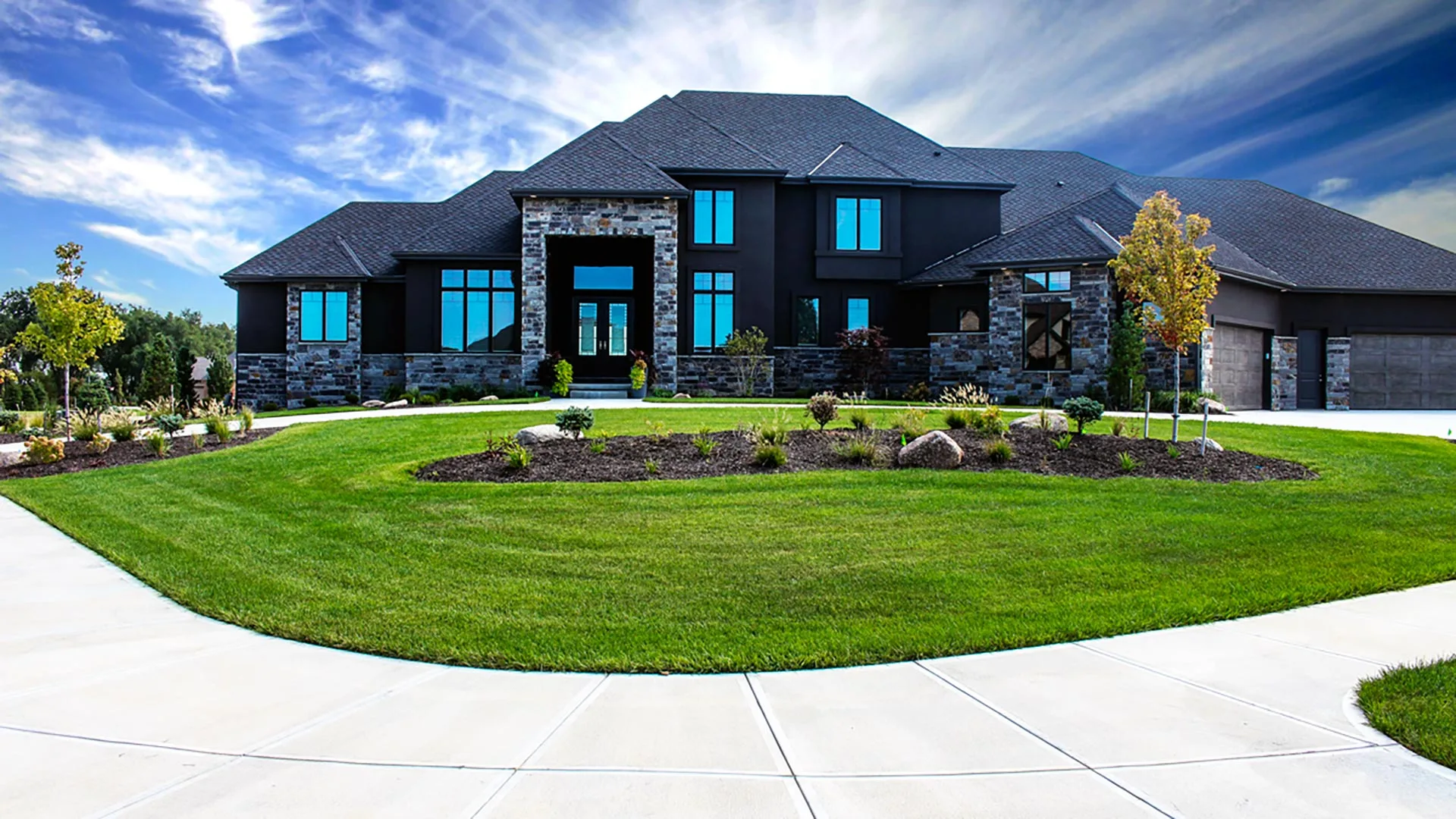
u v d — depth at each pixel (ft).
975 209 86.12
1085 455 33.86
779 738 10.58
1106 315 66.64
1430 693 11.84
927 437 31.99
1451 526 23.95
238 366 83.41
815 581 18.20
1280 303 78.54
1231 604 16.61
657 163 77.82
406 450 37.88
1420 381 80.64
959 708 11.53
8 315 238.27
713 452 34.19
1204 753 10.04
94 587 18.75
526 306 73.51
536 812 8.59
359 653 14.21
